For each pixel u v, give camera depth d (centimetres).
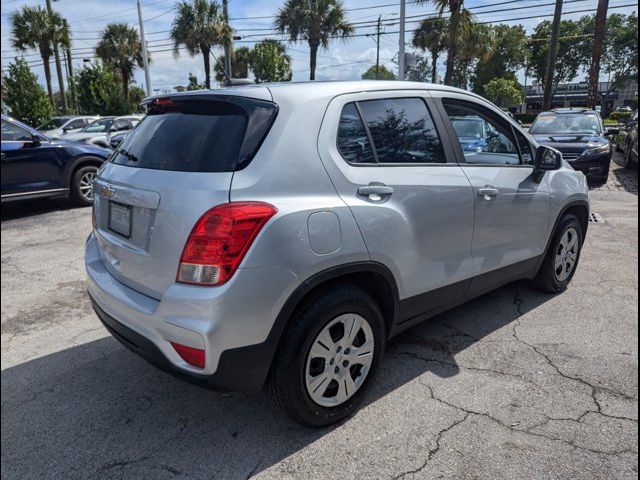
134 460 239
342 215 239
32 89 2355
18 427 265
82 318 405
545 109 2211
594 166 1005
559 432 251
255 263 211
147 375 316
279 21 2736
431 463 232
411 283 282
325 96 253
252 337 216
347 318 249
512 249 359
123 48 3297
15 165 745
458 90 329
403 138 283
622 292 433
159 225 225
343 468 230
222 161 225
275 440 250
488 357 326
